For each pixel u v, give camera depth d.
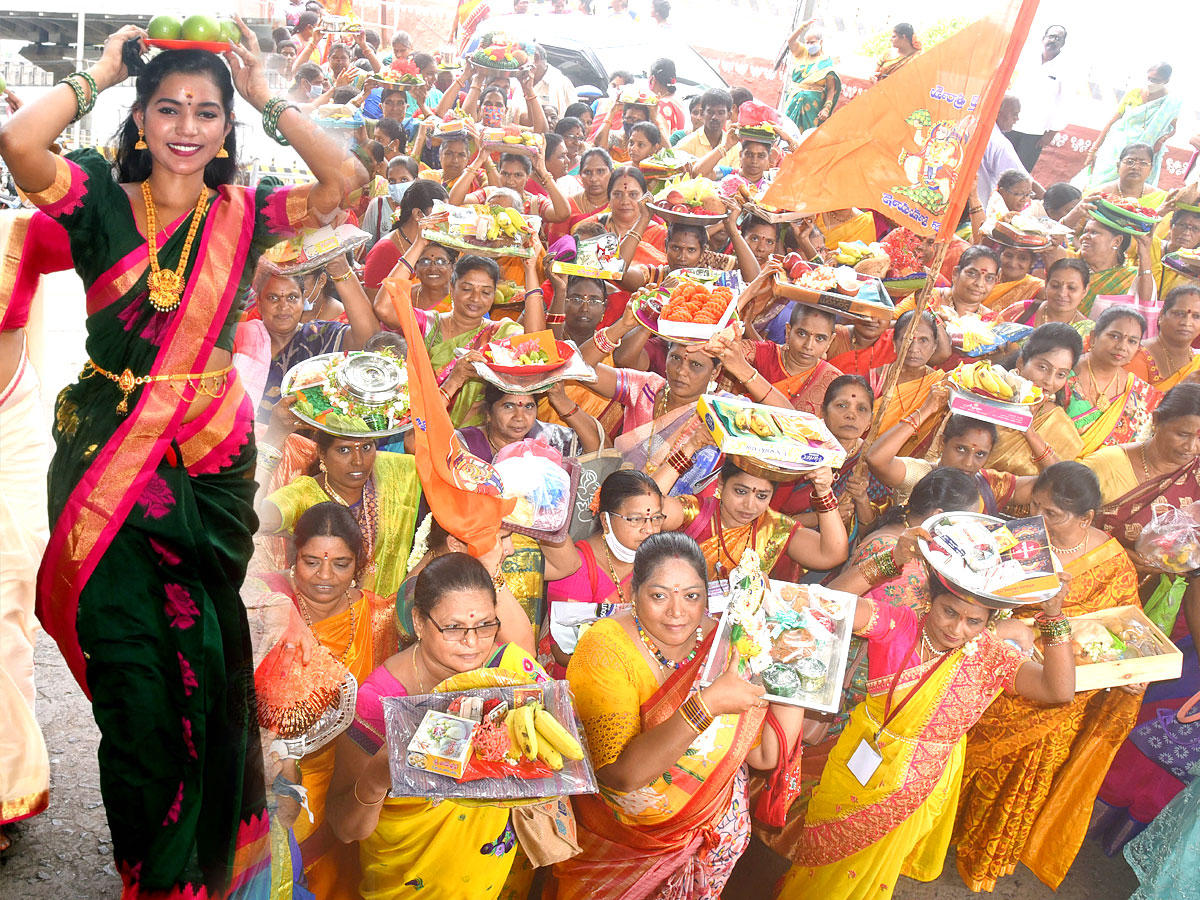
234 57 2.58
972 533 3.33
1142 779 3.99
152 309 2.55
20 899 2.89
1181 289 4.89
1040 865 3.87
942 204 4.17
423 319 4.54
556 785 2.49
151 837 2.53
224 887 2.60
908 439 4.57
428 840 2.73
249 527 2.75
